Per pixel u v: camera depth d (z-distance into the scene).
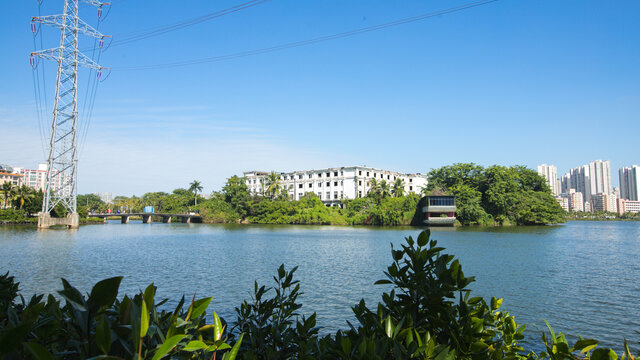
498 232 63.53
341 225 93.81
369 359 2.52
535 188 97.94
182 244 44.31
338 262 28.98
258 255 33.66
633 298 17.53
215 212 112.25
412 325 3.06
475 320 2.98
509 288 19.77
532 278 22.45
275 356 4.04
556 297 17.84
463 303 3.13
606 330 13.27
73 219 72.38
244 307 4.90
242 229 78.38
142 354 2.07
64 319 2.53
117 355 2.04
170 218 120.31
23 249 38.72
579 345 2.98
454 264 3.19
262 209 107.44
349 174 115.12
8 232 63.06
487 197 87.56
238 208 113.69
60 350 2.45
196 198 131.38
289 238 53.03
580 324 13.91
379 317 3.25
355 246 41.25
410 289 3.36
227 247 40.66
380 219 88.88
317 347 3.49
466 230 69.25
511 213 87.38
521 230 69.31
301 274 23.69
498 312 4.56
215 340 2.65
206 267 26.86
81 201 175.25
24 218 87.38
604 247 39.44
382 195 99.19
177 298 17.28
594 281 21.53
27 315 2.34
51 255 34.00
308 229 77.25
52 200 77.88
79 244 44.12
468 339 2.89
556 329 13.37
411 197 89.12
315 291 18.73
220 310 15.25
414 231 67.44
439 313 3.19
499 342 3.55
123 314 2.08
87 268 26.75
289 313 4.75
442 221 80.25
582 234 60.47
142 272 24.91
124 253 35.34
